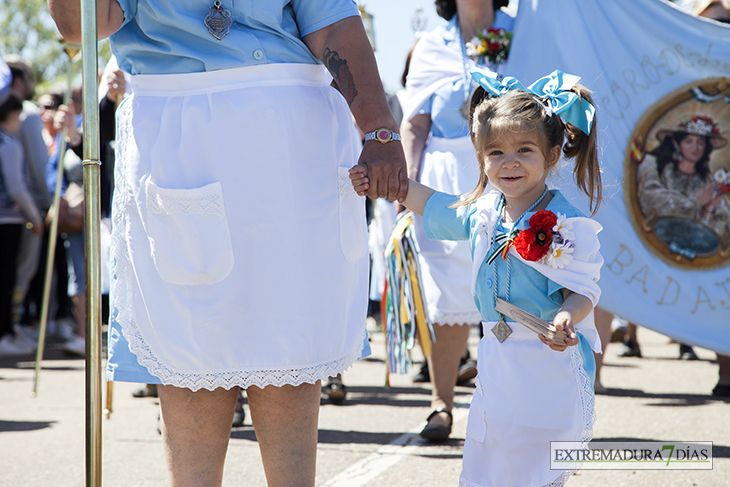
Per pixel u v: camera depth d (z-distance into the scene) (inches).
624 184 181.2
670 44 183.3
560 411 94.2
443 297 162.2
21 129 307.1
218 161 88.0
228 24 88.2
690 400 193.6
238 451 154.0
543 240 92.4
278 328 88.8
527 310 96.5
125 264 91.9
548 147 96.7
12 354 324.5
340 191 94.0
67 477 139.9
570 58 177.6
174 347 88.7
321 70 95.6
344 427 174.4
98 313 88.1
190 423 91.7
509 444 95.3
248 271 88.8
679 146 181.5
